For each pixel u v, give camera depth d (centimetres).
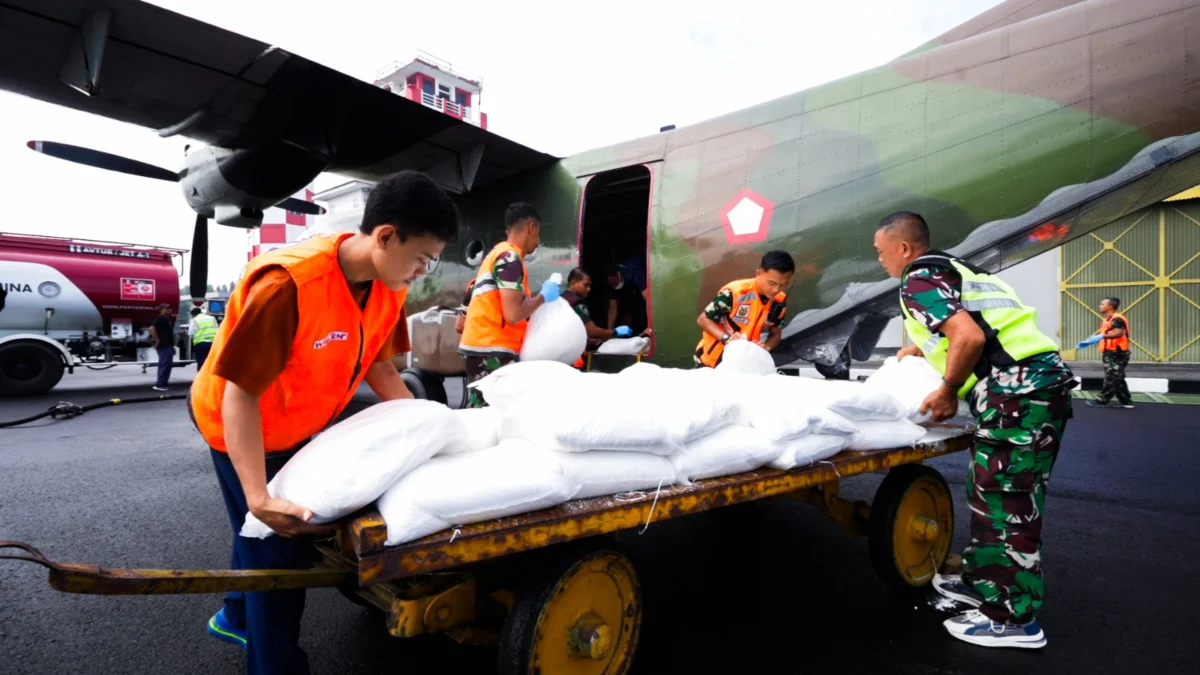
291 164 594
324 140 568
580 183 527
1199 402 785
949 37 411
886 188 378
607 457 163
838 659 203
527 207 333
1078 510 366
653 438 167
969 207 358
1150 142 321
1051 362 207
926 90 374
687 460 177
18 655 207
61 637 220
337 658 206
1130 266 1182
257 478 135
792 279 407
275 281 135
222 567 283
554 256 540
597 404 162
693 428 176
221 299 1366
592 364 510
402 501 131
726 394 198
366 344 165
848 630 223
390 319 173
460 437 153
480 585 162
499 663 155
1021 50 351
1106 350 764
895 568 242
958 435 258
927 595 252
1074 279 1230
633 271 663
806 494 250
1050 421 205
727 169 439
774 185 416
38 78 487
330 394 160
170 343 1075
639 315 651
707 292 442
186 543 313
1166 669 197
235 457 136
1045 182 341
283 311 136
